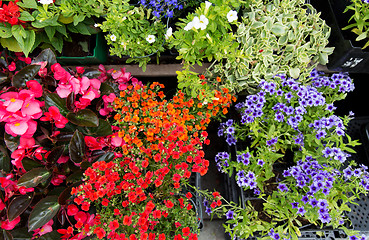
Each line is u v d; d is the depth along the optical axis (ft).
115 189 5.27
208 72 6.96
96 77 6.41
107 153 5.67
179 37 6.03
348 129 8.15
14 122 4.86
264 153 6.24
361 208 7.20
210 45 5.98
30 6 5.70
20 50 6.21
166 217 5.74
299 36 6.84
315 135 6.30
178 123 5.76
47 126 5.79
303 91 6.47
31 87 5.11
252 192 6.94
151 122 5.66
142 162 5.32
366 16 6.32
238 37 6.79
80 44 7.17
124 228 5.36
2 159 5.47
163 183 5.85
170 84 8.35
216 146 8.79
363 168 6.03
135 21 6.50
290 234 5.88
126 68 7.46
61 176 5.57
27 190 5.13
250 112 6.50
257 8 6.82
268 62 7.07
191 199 6.69
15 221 5.14
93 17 7.18
